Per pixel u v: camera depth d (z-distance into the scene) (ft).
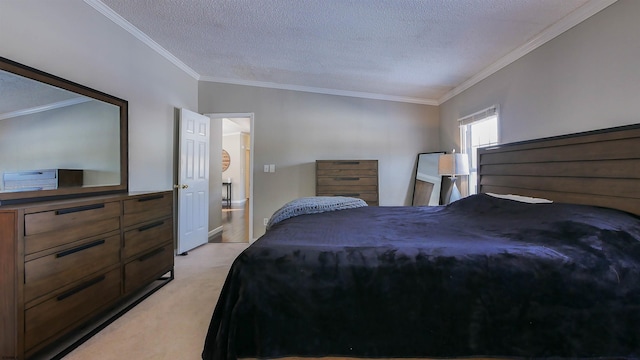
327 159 14.11
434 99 14.67
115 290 6.52
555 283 3.74
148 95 10.02
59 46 6.82
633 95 5.64
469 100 11.92
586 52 6.59
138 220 7.37
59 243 5.18
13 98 5.60
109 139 7.92
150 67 10.11
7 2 5.80
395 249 4.13
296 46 9.75
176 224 11.72
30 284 4.66
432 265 3.86
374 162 13.24
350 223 6.28
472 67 10.49
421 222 6.44
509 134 9.32
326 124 14.17
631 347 3.64
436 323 3.72
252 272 3.95
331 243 4.47
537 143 7.72
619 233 4.34
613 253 4.01
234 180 30.89
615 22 5.96
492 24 7.58
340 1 7.07
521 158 8.32
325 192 13.30
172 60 11.42
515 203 6.72
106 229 6.28
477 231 5.47
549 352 3.65
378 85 13.07
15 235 4.49
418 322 3.73
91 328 6.10
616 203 5.59
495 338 3.67
